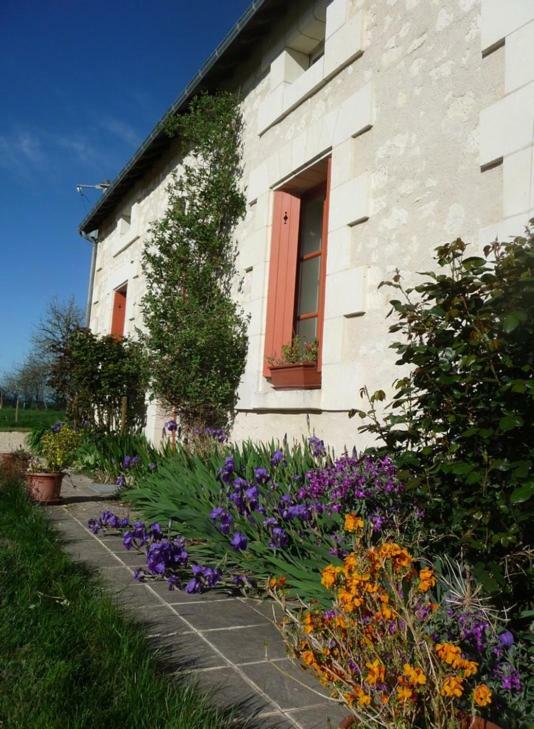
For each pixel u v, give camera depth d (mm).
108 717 2059
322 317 5898
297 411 6023
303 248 6922
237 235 7609
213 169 8000
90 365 11008
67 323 20234
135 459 7082
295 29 6551
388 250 4918
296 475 4469
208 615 3379
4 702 2115
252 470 4781
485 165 4051
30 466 6660
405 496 3271
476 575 2459
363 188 5203
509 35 3949
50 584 3434
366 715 1918
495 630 2381
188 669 2648
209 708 2234
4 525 4703
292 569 3453
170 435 9094
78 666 2406
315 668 2053
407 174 4789
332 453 5098
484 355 2584
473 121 4219
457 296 2754
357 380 5086
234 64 7836
